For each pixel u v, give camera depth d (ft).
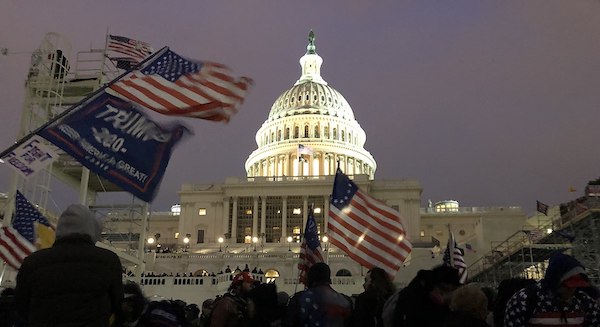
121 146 36.29
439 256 221.25
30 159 37.45
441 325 29.48
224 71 39.19
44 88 113.91
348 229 60.80
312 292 33.06
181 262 258.57
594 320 28.48
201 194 363.97
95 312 23.22
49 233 66.74
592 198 153.28
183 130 36.99
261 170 443.32
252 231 350.02
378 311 36.29
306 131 446.60
